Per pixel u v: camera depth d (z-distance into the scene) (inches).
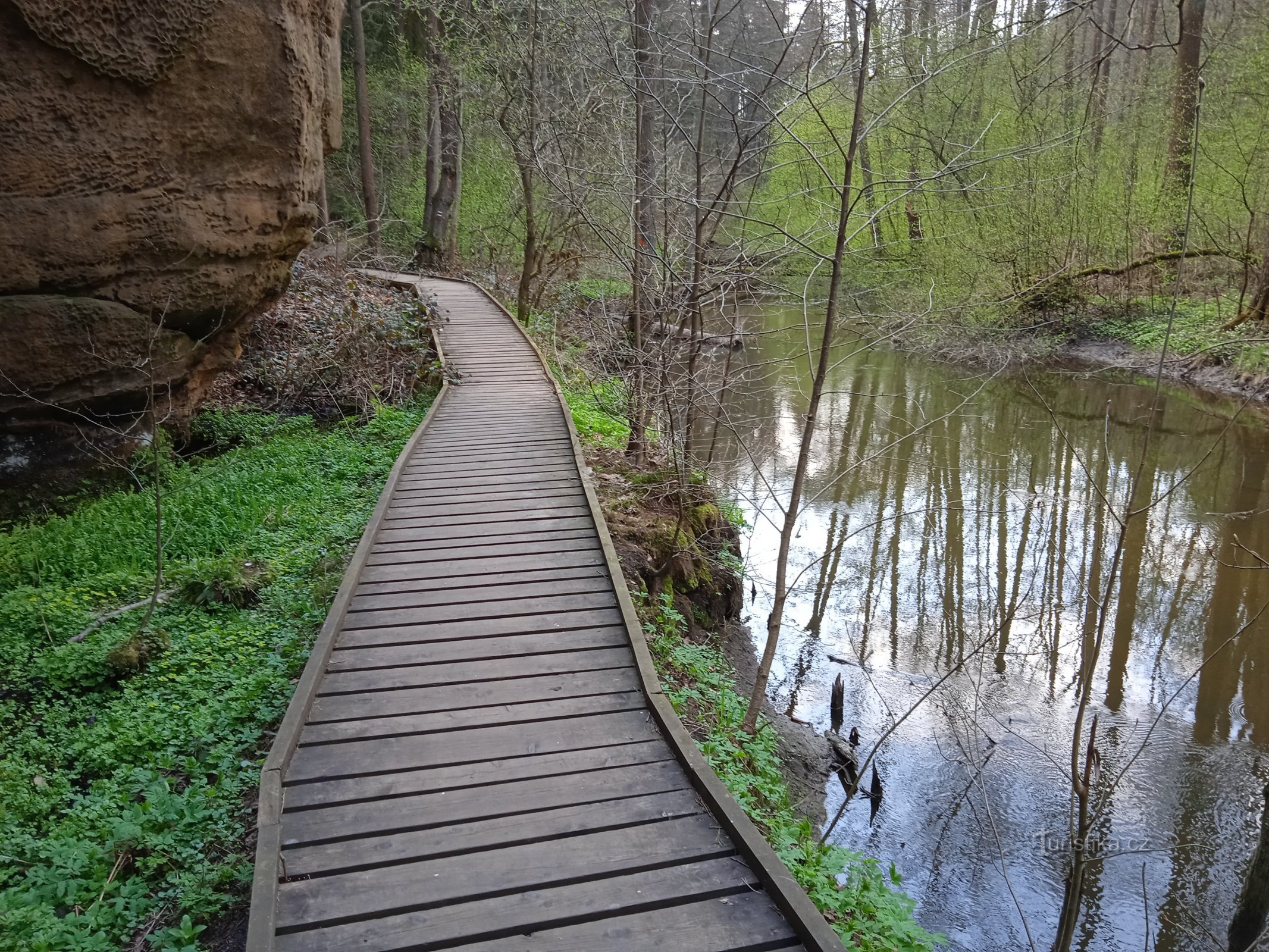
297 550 270.8
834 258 194.1
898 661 319.0
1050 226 652.1
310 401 455.2
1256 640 315.3
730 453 482.3
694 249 290.4
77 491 305.9
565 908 116.0
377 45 1005.2
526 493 295.3
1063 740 263.7
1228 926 193.6
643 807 136.6
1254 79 595.2
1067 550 397.4
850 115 374.3
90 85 259.1
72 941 122.7
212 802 153.6
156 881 139.5
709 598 312.0
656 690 166.7
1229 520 417.7
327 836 128.6
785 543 203.9
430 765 146.8
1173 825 226.4
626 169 345.1
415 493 298.0
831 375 705.0
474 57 660.1
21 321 265.6
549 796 139.2
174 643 214.7
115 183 273.4
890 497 471.5
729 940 111.4
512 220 837.8
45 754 171.5
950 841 223.8
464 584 221.8
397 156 1104.8
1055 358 673.0
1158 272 721.0
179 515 295.9
